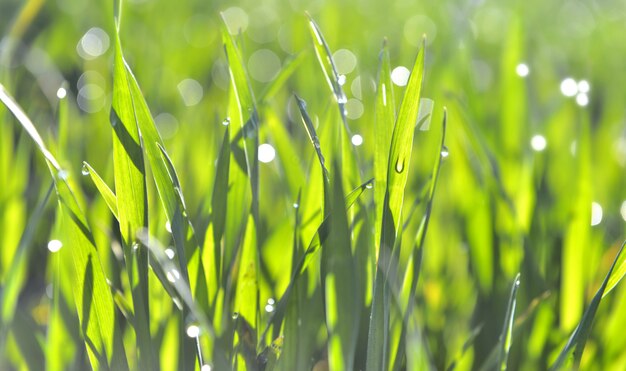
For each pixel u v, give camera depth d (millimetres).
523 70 468
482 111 507
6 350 389
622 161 557
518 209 429
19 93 712
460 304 433
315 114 505
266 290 399
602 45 1007
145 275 352
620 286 405
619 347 387
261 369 362
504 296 411
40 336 385
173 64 799
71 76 828
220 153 369
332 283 352
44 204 365
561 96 581
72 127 542
